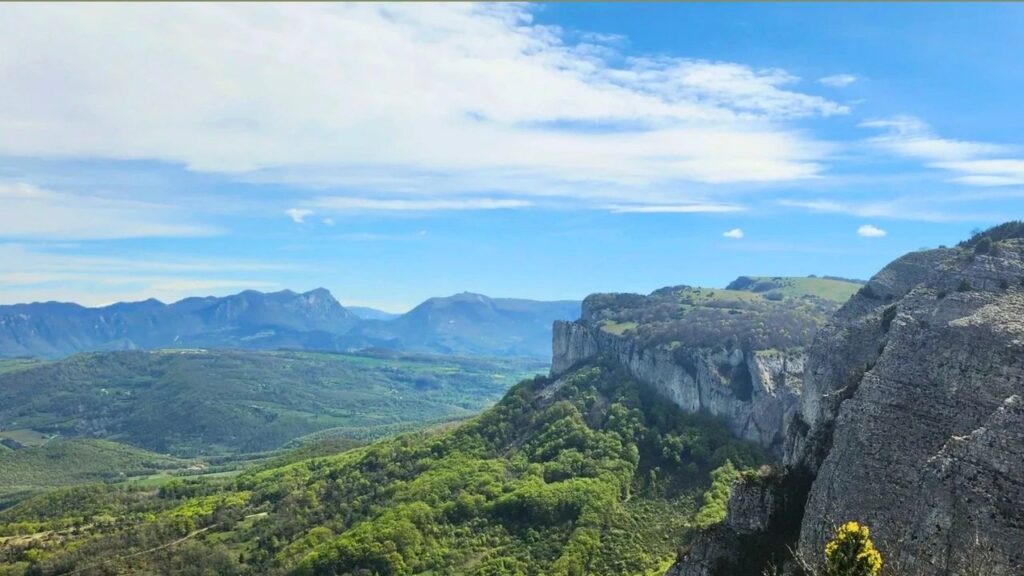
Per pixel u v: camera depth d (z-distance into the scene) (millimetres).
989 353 58938
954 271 73875
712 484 151375
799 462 75000
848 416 64688
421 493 176125
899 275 99438
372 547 152500
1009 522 46969
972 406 56938
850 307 101062
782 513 71312
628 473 164875
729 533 73250
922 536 51125
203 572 174000
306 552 168250
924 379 61562
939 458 53250
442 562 146750
